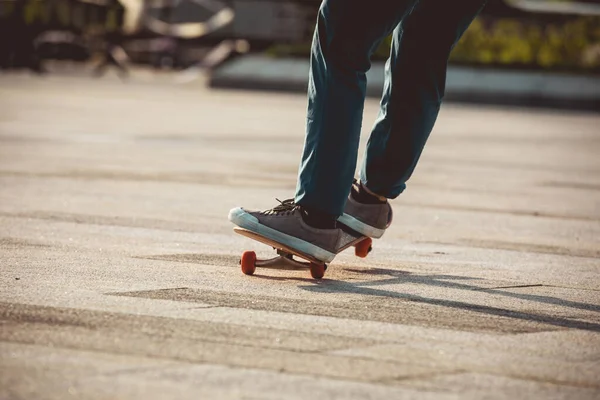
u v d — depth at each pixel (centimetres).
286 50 2916
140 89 2625
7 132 1367
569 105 2689
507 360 404
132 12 3578
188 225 721
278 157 1210
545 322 471
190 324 438
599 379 384
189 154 1209
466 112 2350
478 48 2878
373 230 574
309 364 386
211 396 345
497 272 596
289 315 462
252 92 2752
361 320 459
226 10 3647
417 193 969
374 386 363
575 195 999
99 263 570
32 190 864
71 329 421
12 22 3175
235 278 543
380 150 562
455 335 439
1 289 493
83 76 3133
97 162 1084
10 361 375
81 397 339
